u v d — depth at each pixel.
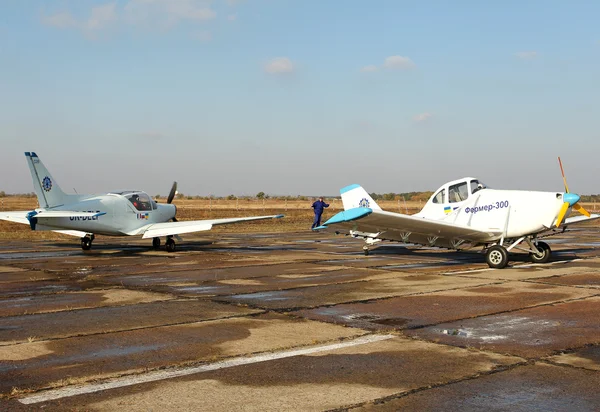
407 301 8.67
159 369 5.13
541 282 10.62
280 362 5.34
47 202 16.72
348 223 13.46
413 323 7.07
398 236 14.80
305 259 15.38
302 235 26.78
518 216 12.92
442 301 8.65
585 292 9.40
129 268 13.34
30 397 4.40
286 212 53.72
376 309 8.02
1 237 25.61
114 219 17.50
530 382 4.70
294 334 6.50
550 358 5.41
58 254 17.02
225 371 5.06
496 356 5.50
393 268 13.16
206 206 74.00
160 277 11.70
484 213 13.54
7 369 5.14
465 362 5.30
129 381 4.79
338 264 14.10
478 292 9.50
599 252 16.91
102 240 23.09
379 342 6.10
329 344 6.02
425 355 5.56
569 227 34.00
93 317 7.54
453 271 12.50
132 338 6.33
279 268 13.27
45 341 6.21
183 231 17.03
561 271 12.31
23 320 7.36
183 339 6.28
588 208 59.34
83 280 11.27
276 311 7.93
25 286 10.47
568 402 4.23
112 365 5.27
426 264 14.00
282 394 4.45
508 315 7.53
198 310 8.03
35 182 16.48
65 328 6.87
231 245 20.62
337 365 5.23
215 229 32.25
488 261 13.09
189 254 17.00
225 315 7.66
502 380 4.75
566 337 6.26
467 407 4.14
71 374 4.98
